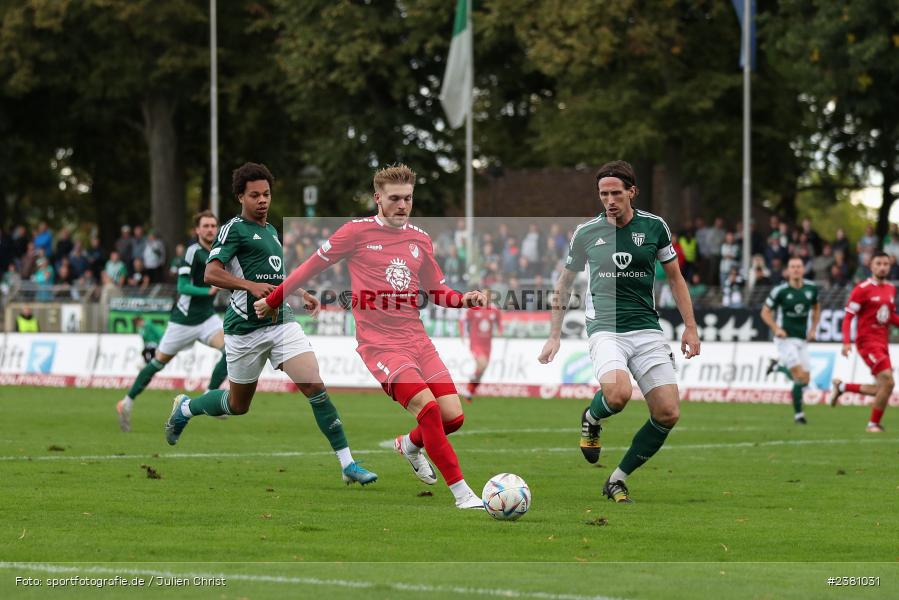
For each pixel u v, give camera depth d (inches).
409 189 1107.3
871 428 2026.3
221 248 1243.8
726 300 2950.3
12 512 1043.3
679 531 978.1
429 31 4458.7
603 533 963.3
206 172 5679.1
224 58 4845.0
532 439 1830.7
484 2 4188.0
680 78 4072.3
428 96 4768.7
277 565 818.8
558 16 3951.8
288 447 1658.5
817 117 4222.4
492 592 735.1
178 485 1234.0
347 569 806.5
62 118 5374.0
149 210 6259.8
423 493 1184.2
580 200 6141.7
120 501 1111.0
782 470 1438.2
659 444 1146.0
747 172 3385.8
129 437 1791.3
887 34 3506.4
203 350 2999.5
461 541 919.7
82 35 4864.7
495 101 4626.0
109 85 4864.7
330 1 4493.1
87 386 3120.1
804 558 877.2
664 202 4259.4
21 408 2367.1
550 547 901.2
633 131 3973.9
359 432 1920.5
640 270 1144.2
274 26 4643.2
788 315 2206.0
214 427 1984.5
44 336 3230.8
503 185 6225.4
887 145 4370.1
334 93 4699.8
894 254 3221.0
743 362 2783.0
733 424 2156.7
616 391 1119.6
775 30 3848.4
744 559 870.4
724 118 4148.6
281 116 5270.7
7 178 5378.9
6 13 4776.1
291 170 5536.4
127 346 3112.7
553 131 4202.8
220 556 852.0
